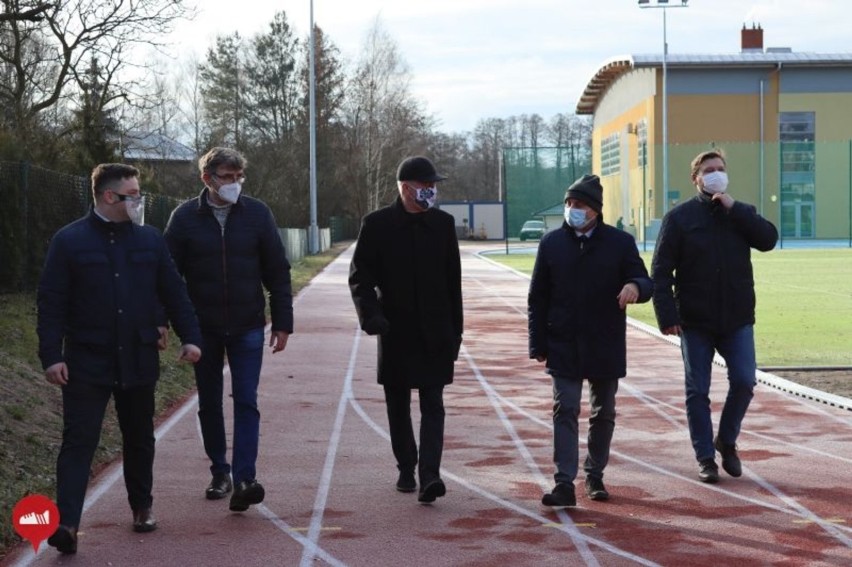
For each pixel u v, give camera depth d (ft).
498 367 49.26
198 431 33.65
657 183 226.38
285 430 33.91
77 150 73.72
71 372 20.99
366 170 250.37
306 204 213.87
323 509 24.20
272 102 258.37
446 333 24.58
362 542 21.65
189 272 24.18
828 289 99.40
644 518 23.17
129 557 20.76
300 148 231.09
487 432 33.42
